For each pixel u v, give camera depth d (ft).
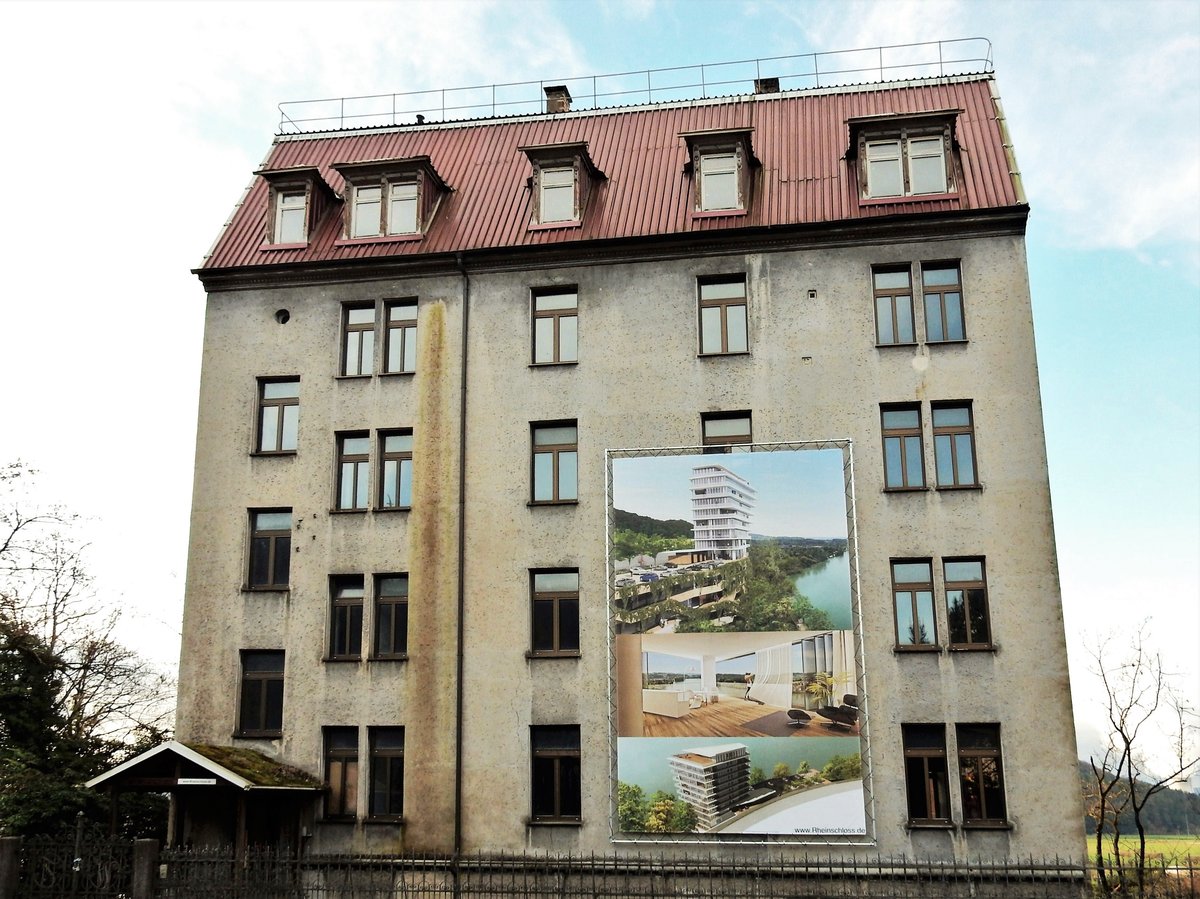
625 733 85.87
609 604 88.53
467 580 91.97
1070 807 79.82
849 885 80.07
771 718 84.07
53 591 129.08
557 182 100.73
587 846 84.94
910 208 93.04
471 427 95.09
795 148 102.17
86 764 104.12
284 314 100.58
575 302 97.35
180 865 71.77
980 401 88.12
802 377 90.99
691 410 91.97
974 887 79.20
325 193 106.83
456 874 78.74
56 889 70.74
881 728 83.41
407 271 99.09
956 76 106.63
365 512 94.89
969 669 83.51
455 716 89.25
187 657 94.43
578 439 93.50
